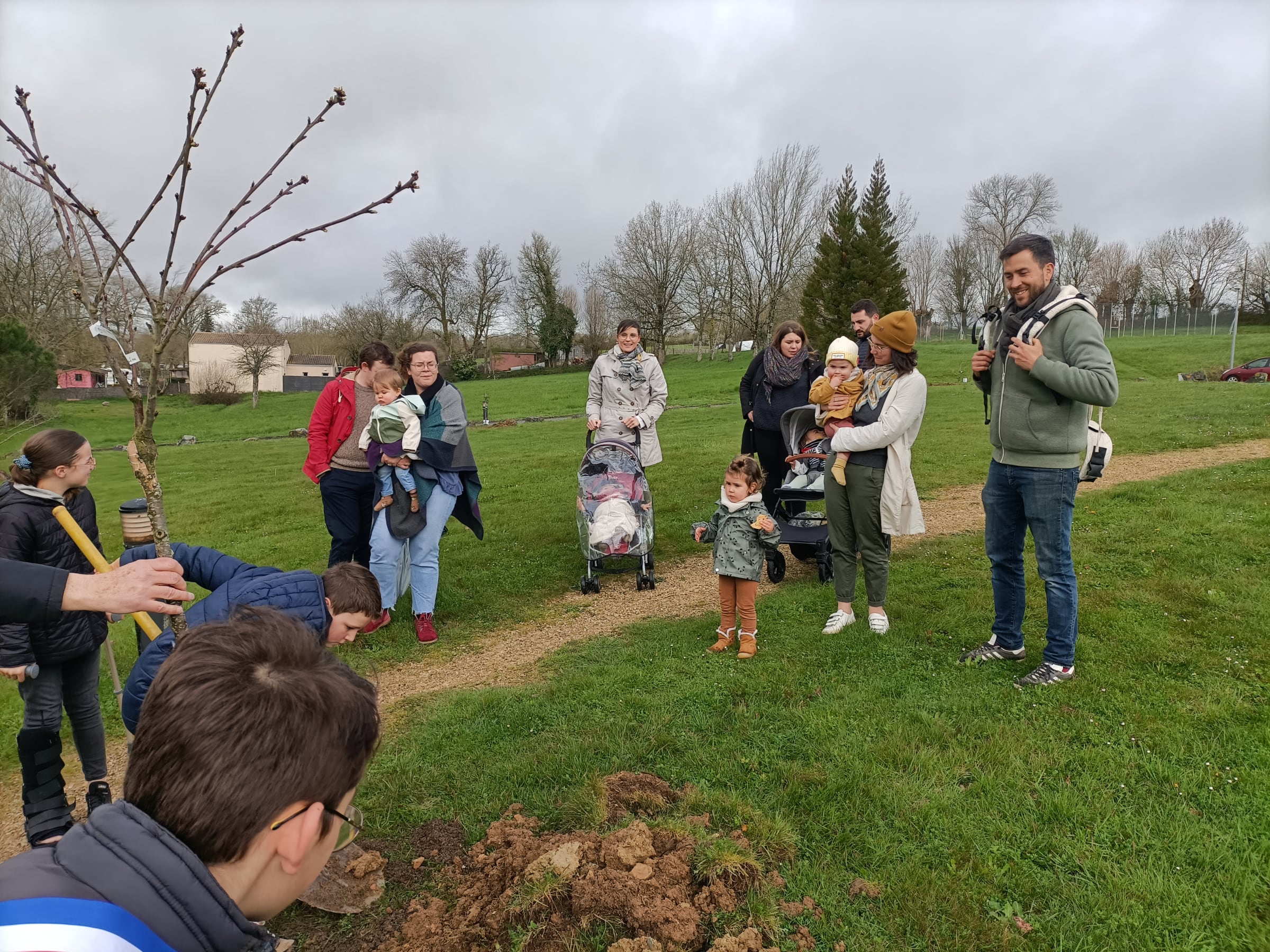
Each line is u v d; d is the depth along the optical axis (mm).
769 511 6730
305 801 979
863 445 4668
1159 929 2367
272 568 2912
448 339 66062
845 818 2959
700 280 58562
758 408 7207
